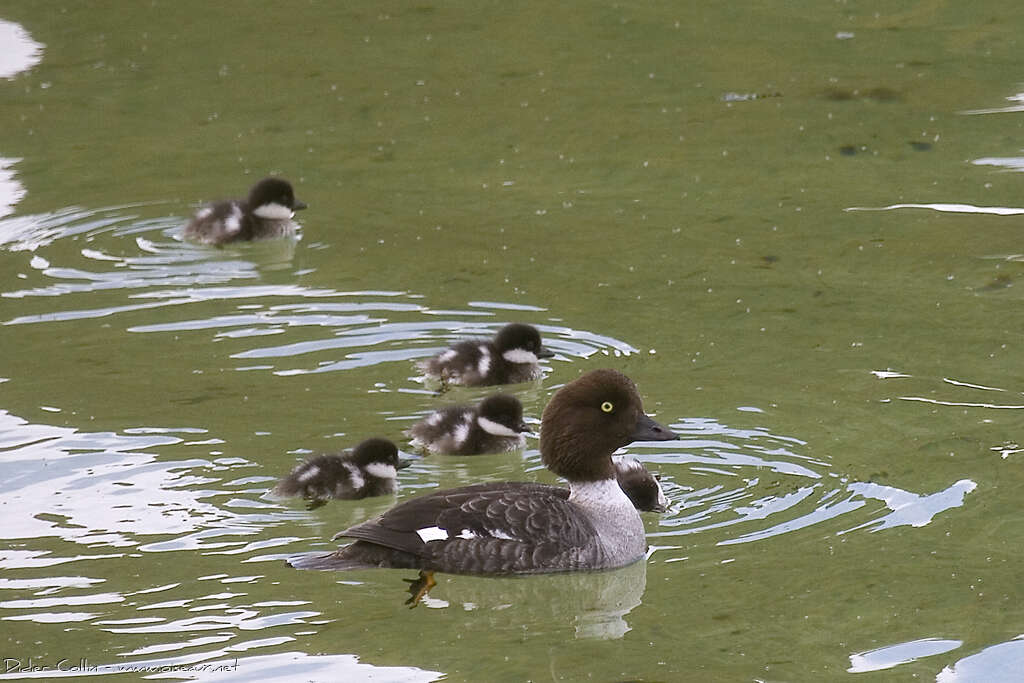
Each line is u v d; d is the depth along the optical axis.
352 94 24.45
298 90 24.61
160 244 19.06
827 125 22.69
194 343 15.98
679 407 14.37
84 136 22.84
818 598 11.02
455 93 24.41
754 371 15.17
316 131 23.06
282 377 15.21
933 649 10.25
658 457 13.42
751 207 19.91
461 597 11.18
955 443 13.51
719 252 18.48
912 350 15.57
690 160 21.61
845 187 20.44
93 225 19.59
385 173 21.47
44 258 18.45
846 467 13.12
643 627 10.66
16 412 14.12
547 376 15.37
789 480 12.95
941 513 12.28
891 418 14.05
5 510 12.20
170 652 10.14
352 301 17.17
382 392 14.97
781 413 14.20
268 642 10.33
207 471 13.03
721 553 11.78
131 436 13.67
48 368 15.25
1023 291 17.00
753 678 9.88
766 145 22.06
